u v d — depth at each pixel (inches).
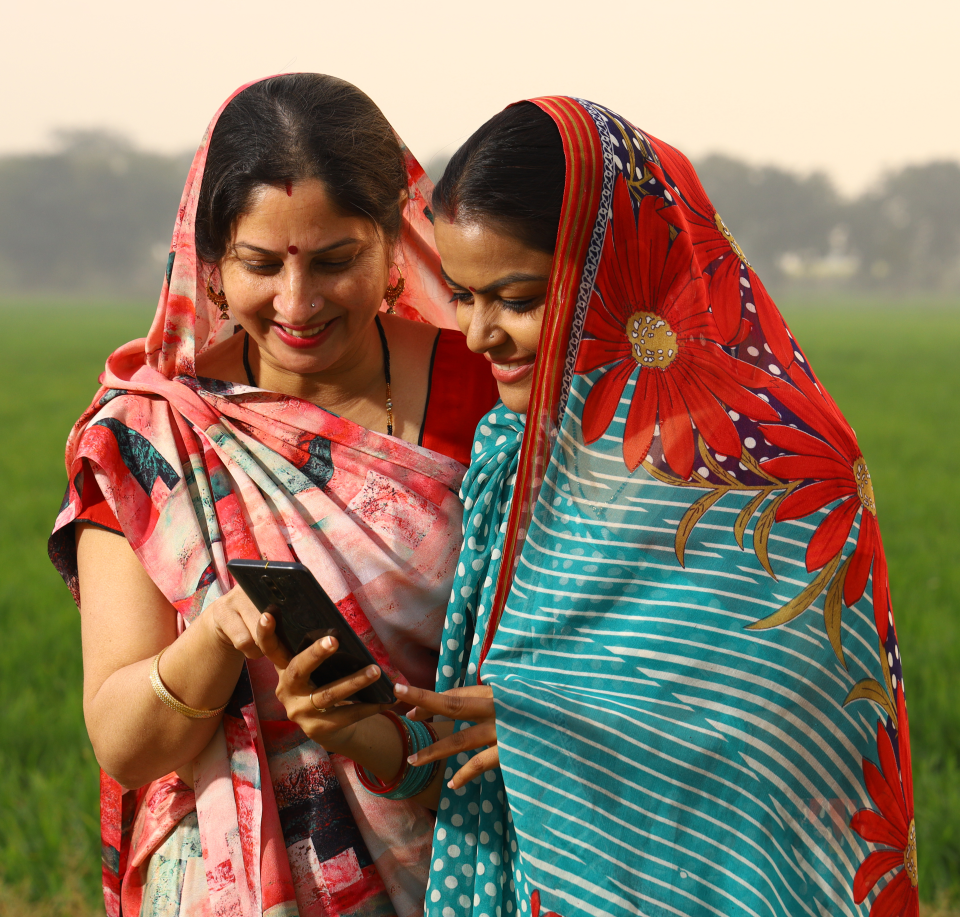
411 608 71.7
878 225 4896.7
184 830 69.5
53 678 216.4
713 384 65.1
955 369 1077.1
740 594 62.8
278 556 67.1
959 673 209.6
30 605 264.5
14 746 187.9
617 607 63.3
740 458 64.4
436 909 67.0
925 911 140.3
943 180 4702.3
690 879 61.1
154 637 67.4
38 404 757.3
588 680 62.6
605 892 60.1
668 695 62.0
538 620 63.9
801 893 62.3
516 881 65.5
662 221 65.5
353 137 67.3
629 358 64.9
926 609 250.5
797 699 62.7
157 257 4793.3
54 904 144.8
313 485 70.3
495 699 61.0
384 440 72.4
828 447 66.9
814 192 4758.9
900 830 65.9
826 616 64.0
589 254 63.7
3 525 361.7
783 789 62.5
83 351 1293.1
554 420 65.7
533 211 63.2
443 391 78.9
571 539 64.2
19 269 4532.5
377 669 57.4
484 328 66.9
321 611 54.6
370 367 77.8
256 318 69.5
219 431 69.6
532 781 60.5
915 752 181.3
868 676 65.6
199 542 67.1
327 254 66.8
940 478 453.1
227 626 59.3
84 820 162.1
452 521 73.4
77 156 4507.9
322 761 68.6
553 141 64.0
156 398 71.0
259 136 64.9
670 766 61.4
